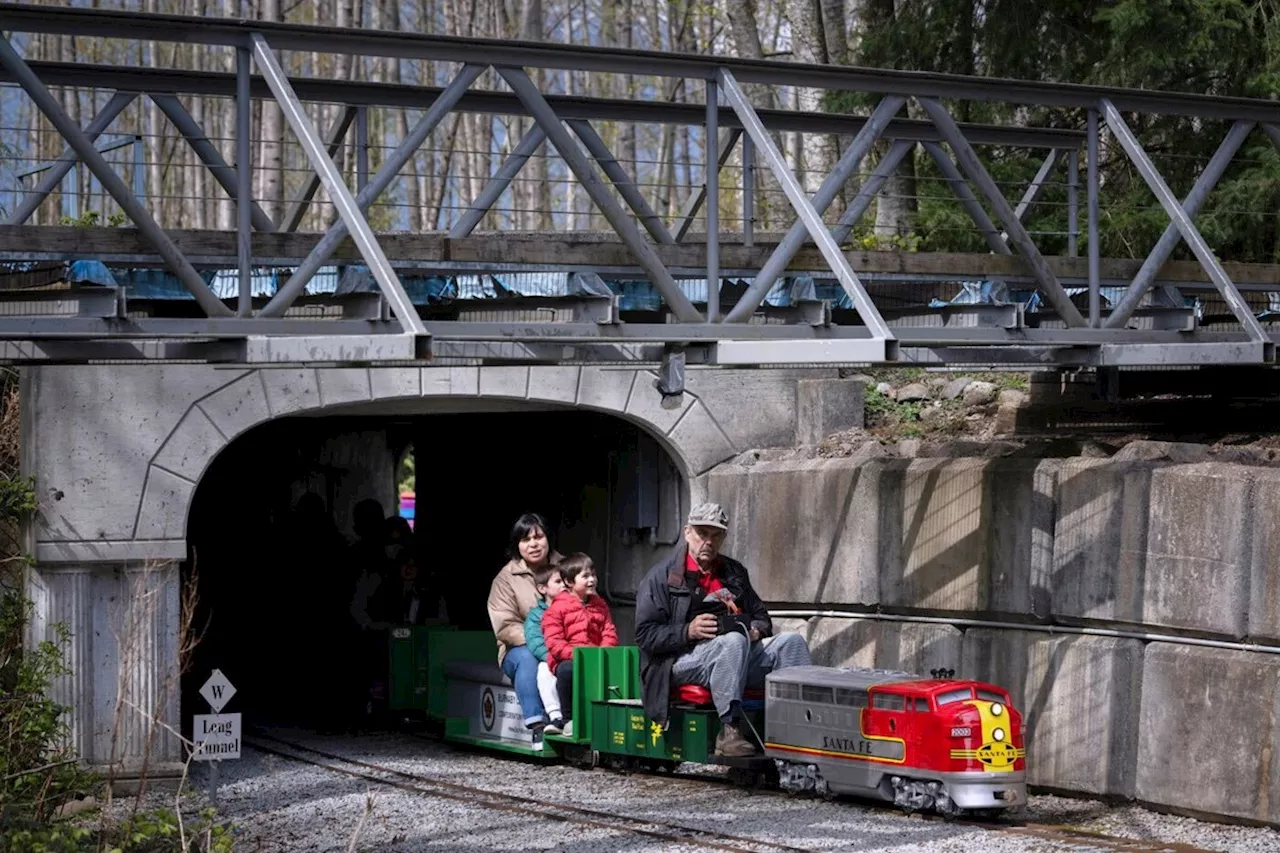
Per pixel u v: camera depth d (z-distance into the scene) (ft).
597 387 51.57
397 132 151.43
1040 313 44.93
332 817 39.70
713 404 53.21
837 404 53.21
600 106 43.39
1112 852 32.48
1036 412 51.37
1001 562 42.57
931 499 44.86
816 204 37.17
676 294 36.11
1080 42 66.03
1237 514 36.29
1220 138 64.95
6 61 31.71
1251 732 35.53
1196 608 37.17
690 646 40.60
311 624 67.46
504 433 66.54
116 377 46.42
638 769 45.62
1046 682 41.16
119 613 46.57
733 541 52.16
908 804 36.60
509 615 48.96
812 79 37.37
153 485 46.78
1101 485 39.81
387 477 89.10
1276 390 49.19
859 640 47.39
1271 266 46.21
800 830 35.47
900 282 43.68
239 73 33.47
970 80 38.58
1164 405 48.65
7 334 31.32
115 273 37.73
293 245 37.22
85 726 45.93
